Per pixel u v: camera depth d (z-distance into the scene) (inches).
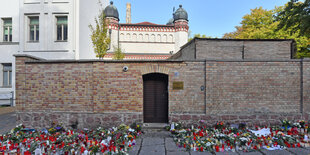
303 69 230.8
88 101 240.2
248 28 687.1
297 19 319.0
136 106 239.5
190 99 237.5
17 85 242.2
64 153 160.2
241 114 233.3
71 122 239.9
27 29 452.1
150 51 809.5
